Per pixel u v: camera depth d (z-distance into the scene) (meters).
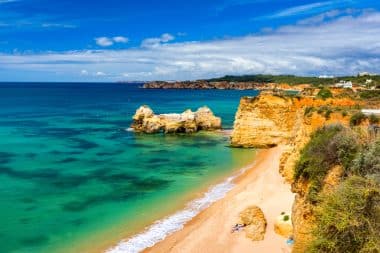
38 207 37.50
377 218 16.16
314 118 35.06
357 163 20.00
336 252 16.17
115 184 45.44
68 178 47.66
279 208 34.56
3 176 48.00
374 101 50.81
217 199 39.94
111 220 34.62
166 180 47.25
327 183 21.02
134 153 62.66
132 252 28.81
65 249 28.97
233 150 64.88
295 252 20.81
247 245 28.89
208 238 30.70
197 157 59.78
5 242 29.92
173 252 28.88
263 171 48.69
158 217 35.38
